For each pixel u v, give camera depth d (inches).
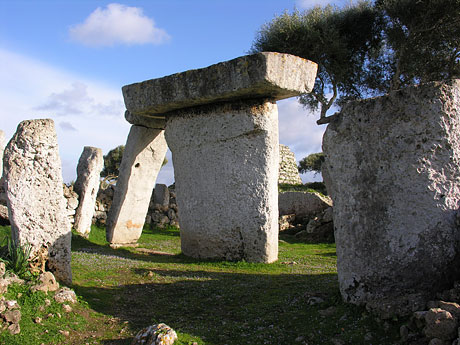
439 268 152.7
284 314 181.6
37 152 201.2
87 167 430.9
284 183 700.7
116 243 398.9
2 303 160.2
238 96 293.7
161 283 245.3
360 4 756.6
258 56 268.2
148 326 160.7
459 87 156.0
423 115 155.9
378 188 162.2
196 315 191.8
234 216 304.5
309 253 358.6
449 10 623.5
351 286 166.4
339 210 171.8
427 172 155.3
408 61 692.1
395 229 158.4
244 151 301.3
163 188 561.0
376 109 163.9
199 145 317.7
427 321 132.2
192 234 324.2
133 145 395.5
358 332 148.4
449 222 153.5
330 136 174.1
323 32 733.3
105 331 169.8
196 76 294.5
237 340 159.8
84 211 427.8
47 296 180.1
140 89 325.4
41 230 201.9
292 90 283.6
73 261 292.0
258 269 281.0
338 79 779.4
